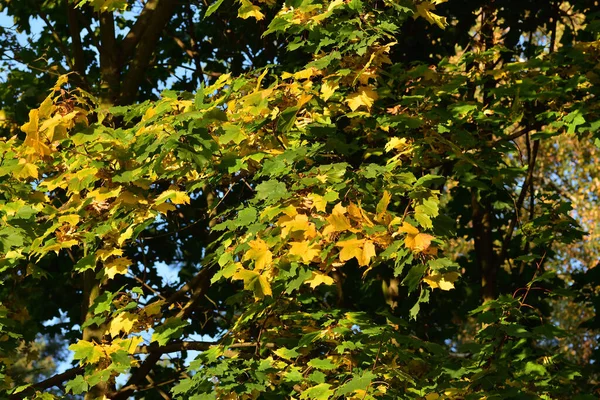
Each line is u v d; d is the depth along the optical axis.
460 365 5.24
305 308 6.65
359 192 4.58
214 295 7.93
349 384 4.39
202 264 5.22
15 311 6.93
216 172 4.98
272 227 4.66
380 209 4.22
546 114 6.27
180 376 7.22
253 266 4.71
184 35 9.07
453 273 4.16
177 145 4.35
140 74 7.68
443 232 4.48
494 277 8.07
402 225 4.27
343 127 6.80
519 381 5.27
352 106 4.95
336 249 4.51
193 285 6.70
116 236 5.07
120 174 4.73
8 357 5.79
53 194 6.84
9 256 5.10
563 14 8.36
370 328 4.86
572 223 6.53
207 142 4.43
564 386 5.61
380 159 7.04
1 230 4.82
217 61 8.90
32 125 4.59
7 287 7.70
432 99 5.86
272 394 4.78
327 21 5.14
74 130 4.95
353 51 5.01
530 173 8.15
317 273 4.51
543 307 8.16
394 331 5.15
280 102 4.80
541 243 6.70
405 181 4.63
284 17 5.05
